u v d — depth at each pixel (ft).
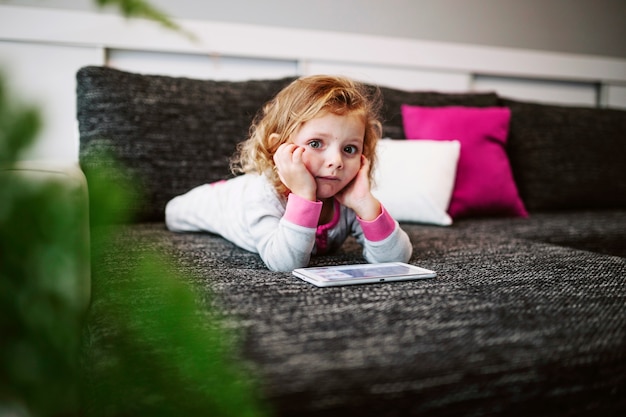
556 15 8.01
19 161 0.71
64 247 0.81
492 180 5.64
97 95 4.66
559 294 2.58
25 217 0.78
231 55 6.25
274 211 3.43
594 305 2.43
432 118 5.72
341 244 3.82
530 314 2.29
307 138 3.18
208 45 6.08
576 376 1.97
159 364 0.79
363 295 2.52
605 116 6.97
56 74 5.59
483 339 2.03
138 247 3.46
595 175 6.59
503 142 5.99
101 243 0.84
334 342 1.95
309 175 3.14
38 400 0.86
